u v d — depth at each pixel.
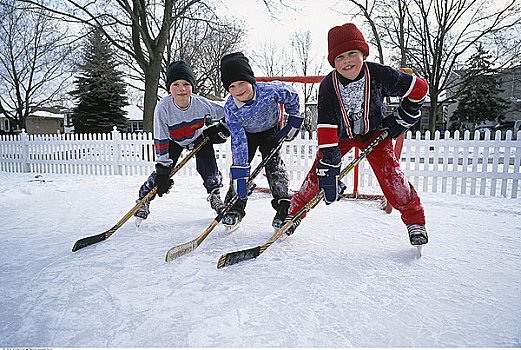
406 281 2.03
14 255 2.50
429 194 5.27
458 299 1.82
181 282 2.03
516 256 2.43
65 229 3.20
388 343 1.46
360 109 2.36
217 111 3.35
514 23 16.72
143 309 1.74
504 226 3.23
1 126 34.28
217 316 1.67
